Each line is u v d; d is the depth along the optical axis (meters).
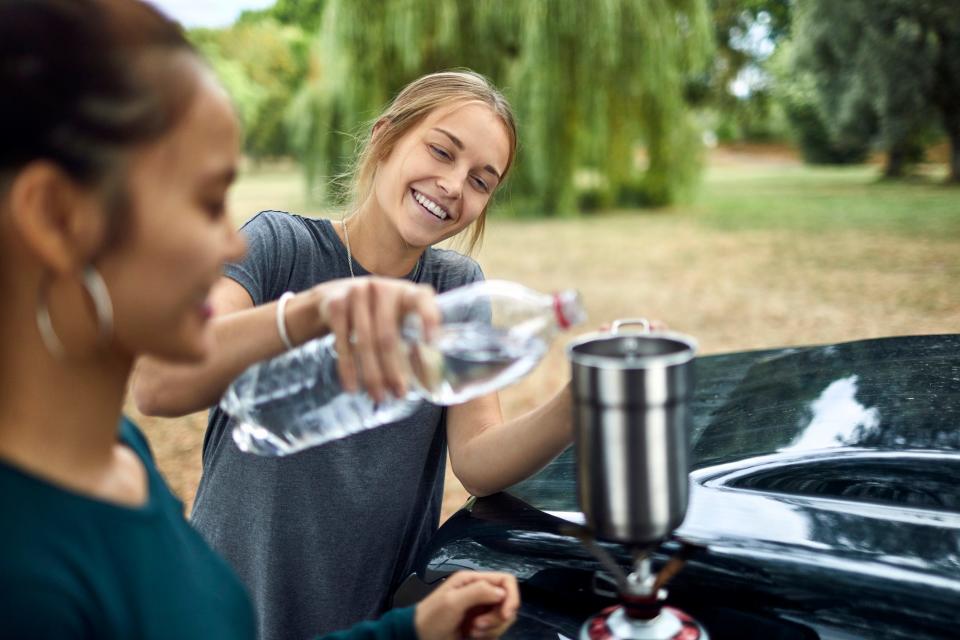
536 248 11.14
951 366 1.64
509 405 5.09
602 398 0.76
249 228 1.50
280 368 1.07
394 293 0.77
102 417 0.69
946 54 14.58
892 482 1.26
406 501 1.54
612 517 0.78
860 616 1.07
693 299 7.63
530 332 0.87
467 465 1.42
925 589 1.05
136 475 0.77
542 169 13.98
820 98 16.64
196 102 0.63
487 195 1.58
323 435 1.10
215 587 0.77
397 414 1.08
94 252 0.61
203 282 0.67
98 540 0.65
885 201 14.56
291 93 32.69
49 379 0.65
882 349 1.79
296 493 1.46
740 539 1.17
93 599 0.63
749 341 6.24
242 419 1.11
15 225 0.60
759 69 21.91
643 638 0.87
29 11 0.59
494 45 13.55
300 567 1.49
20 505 0.62
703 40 14.41
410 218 1.52
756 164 30.98
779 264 9.10
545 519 1.36
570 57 13.45
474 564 1.33
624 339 0.83
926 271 8.11
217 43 32.06
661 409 0.76
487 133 1.51
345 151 13.21
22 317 0.63
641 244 11.17
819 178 22.30
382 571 1.55
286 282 1.51
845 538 1.15
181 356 0.70
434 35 13.34
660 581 0.88
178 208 0.64
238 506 1.50
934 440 1.34
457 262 1.68
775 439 1.45
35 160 0.58
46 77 0.58
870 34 14.88
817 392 1.62
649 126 14.92
